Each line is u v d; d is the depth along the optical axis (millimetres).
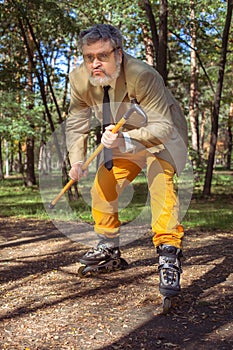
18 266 4848
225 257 5070
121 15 14719
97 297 3668
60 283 4113
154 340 2807
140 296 3664
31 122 18234
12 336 2895
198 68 21406
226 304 3424
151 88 3373
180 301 3512
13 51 15039
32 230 7672
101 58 3326
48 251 5652
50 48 14578
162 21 11922
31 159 23125
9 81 13805
